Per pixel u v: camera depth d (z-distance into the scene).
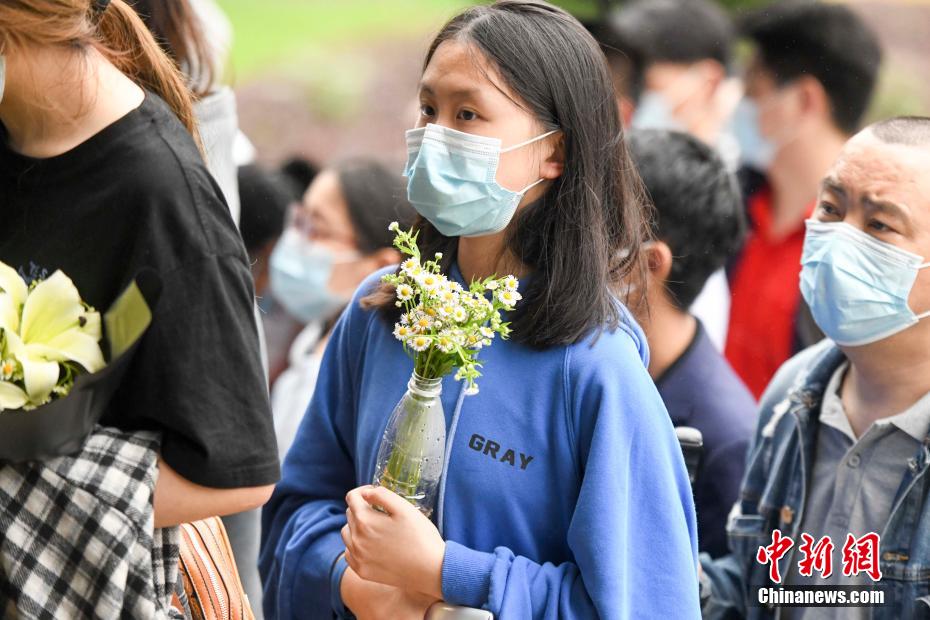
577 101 3.44
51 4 2.93
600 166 3.51
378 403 3.68
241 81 14.50
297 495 4.08
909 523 4.98
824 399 5.29
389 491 3.39
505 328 3.28
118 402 3.15
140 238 3.04
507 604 3.27
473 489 3.46
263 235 7.71
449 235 3.58
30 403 2.94
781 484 5.41
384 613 3.53
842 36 6.96
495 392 3.47
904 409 5.01
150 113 3.16
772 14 7.20
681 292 5.80
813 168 6.99
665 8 7.63
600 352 3.41
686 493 3.56
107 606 2.97
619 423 3.36
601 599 3.23
